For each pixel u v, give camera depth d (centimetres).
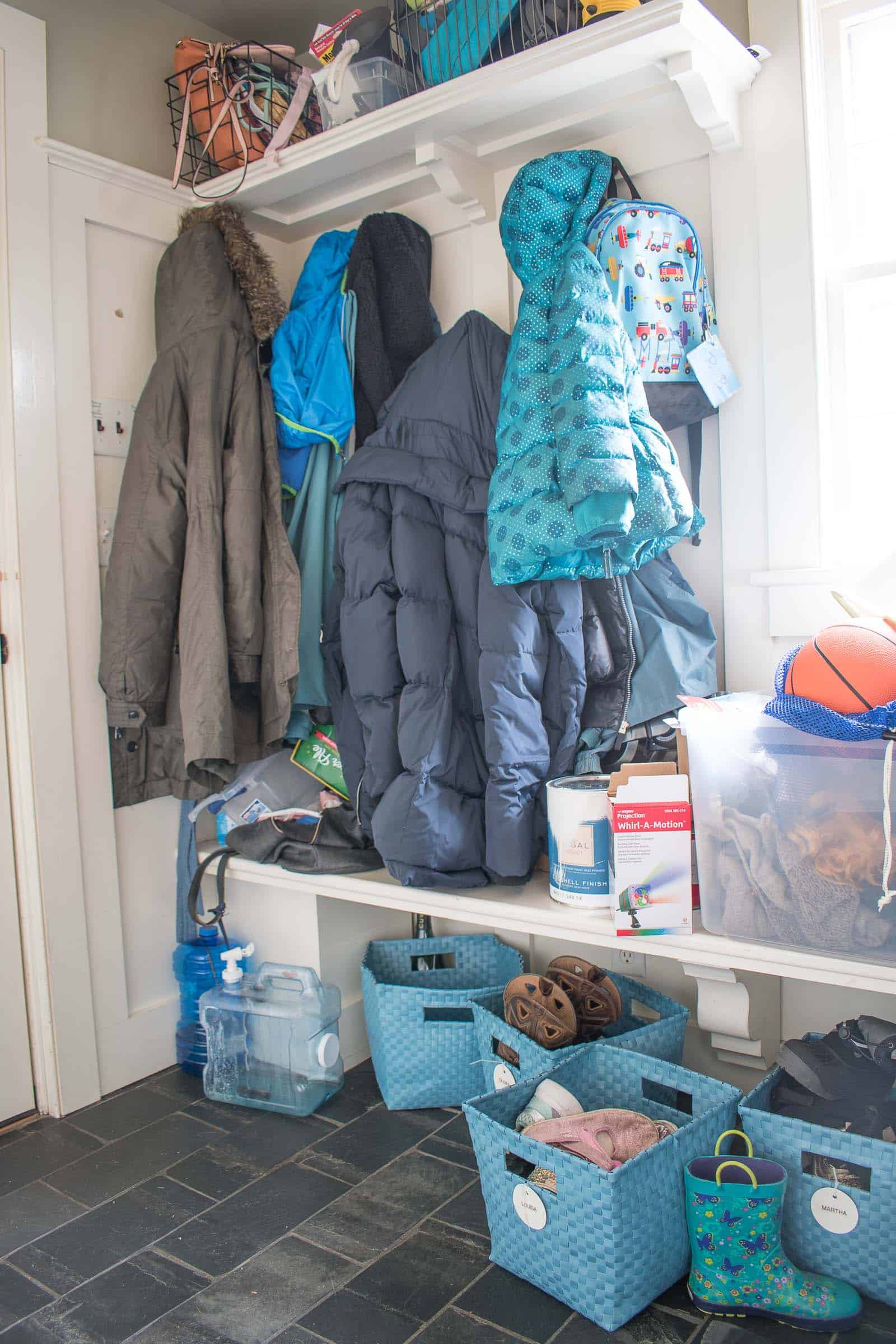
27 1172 185
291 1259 156
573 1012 172
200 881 223
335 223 244
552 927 170
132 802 214
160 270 220
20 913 205
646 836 157
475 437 188
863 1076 149
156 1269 155
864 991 180
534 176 183
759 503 186
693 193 192
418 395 193
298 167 211
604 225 181
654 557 187
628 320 180
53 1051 205
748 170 182
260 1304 146
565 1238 140
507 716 174
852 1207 139
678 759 169
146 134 230
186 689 196
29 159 198
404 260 220
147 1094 216
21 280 197
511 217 186
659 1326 140
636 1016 194
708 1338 137
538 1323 141
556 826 172
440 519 190
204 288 210
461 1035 198
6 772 204
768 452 183
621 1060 166
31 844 202
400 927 242
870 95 179
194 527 200
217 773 201
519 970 217
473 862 186
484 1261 155
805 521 180
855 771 138
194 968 228
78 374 208
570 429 159
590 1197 135
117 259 218
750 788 150
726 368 183
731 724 149
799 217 177
